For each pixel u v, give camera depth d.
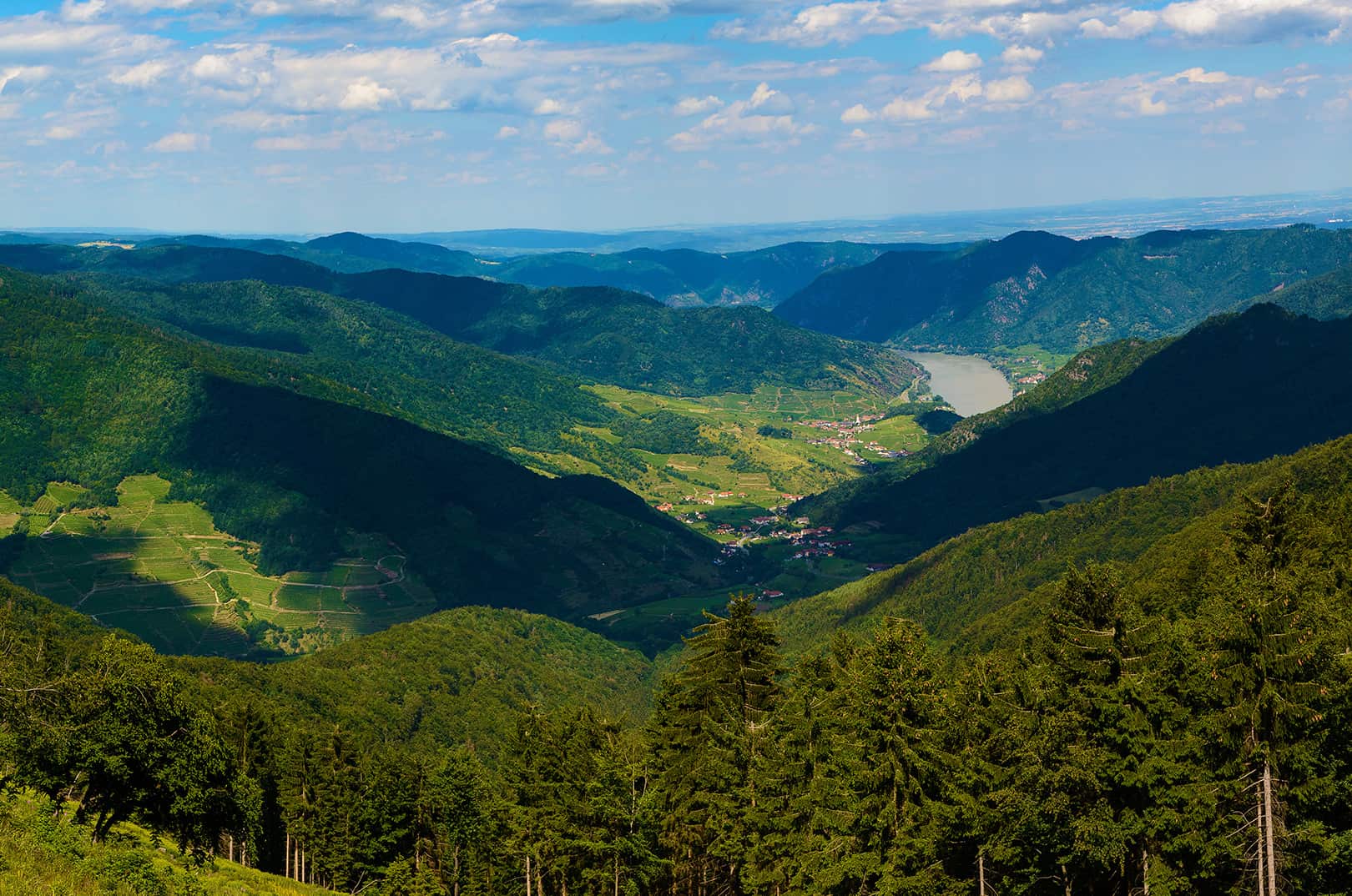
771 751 68.44
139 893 56.41
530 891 90.75
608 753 81.81
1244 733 55.69
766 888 69.88
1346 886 54.06
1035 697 60.25
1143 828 55.56
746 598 73.31
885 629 63.22
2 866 52.75
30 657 82.44
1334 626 59.97
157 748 63.62
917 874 59.34
